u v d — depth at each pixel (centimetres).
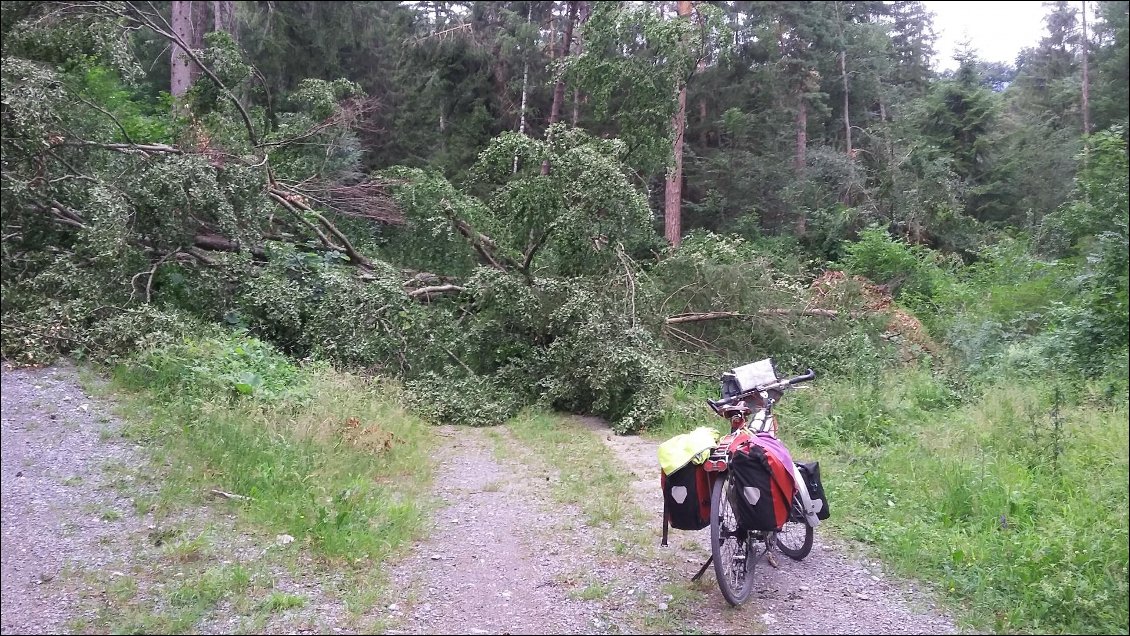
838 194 2288
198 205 959
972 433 712
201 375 721
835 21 2684
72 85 1082
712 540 376
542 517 542
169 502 496
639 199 1061
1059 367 946
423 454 704
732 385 464
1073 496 534
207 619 358
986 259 1795
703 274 1136
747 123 2359
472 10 2484
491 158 1119
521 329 1084
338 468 594
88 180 962
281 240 1191
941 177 2191
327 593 393
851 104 2922
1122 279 959
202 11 1989
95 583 388
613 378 895
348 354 932
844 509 533
